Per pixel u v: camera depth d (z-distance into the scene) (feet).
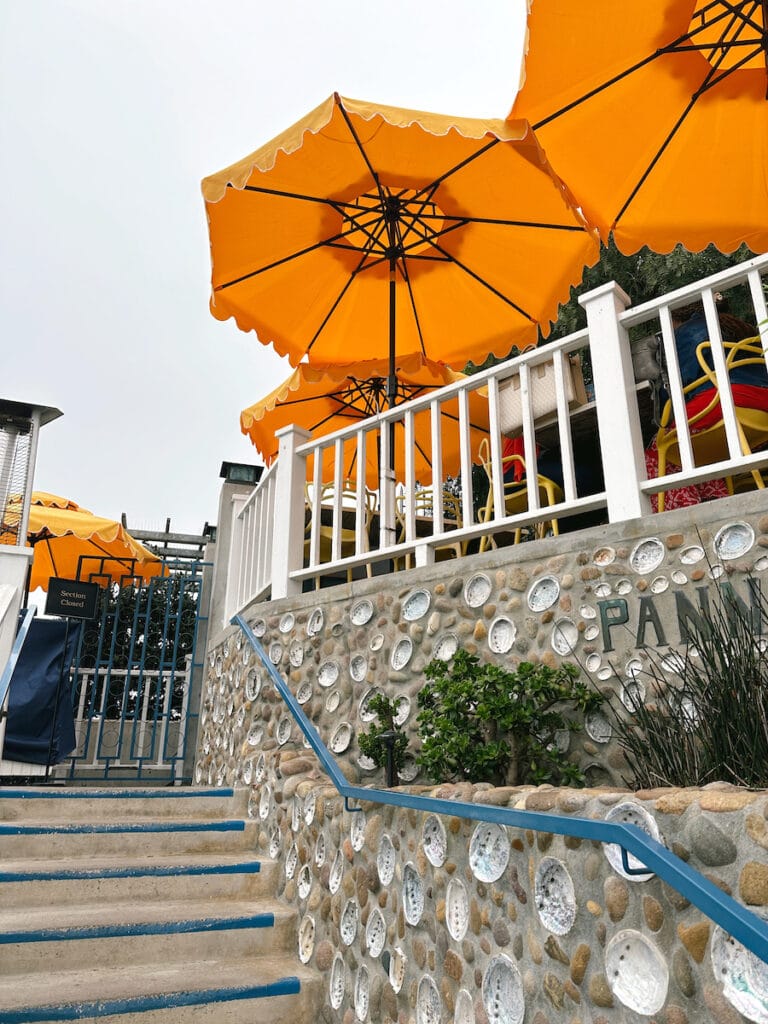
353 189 17.47
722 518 9.91
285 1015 10.76
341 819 11.60
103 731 25.11
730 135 15.11
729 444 10.19
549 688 10.35
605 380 11.64
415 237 19.71
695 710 8.36
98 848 14.19
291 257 19.06
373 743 12.53
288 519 17.67
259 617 17.95
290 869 13.23
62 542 32.14
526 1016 6.95
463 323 21.34
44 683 20.95
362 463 16.07
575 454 16.87
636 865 6.05
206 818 15.96
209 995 10.37
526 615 11.90
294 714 13.65
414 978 8.93
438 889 8.68
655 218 16.05
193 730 24.88
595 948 6.28
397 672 13.79
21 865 13.12
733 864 5.54
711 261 27.40
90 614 21.93
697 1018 5.31
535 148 13.69
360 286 20.68
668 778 8.12
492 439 13.38
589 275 30.53
